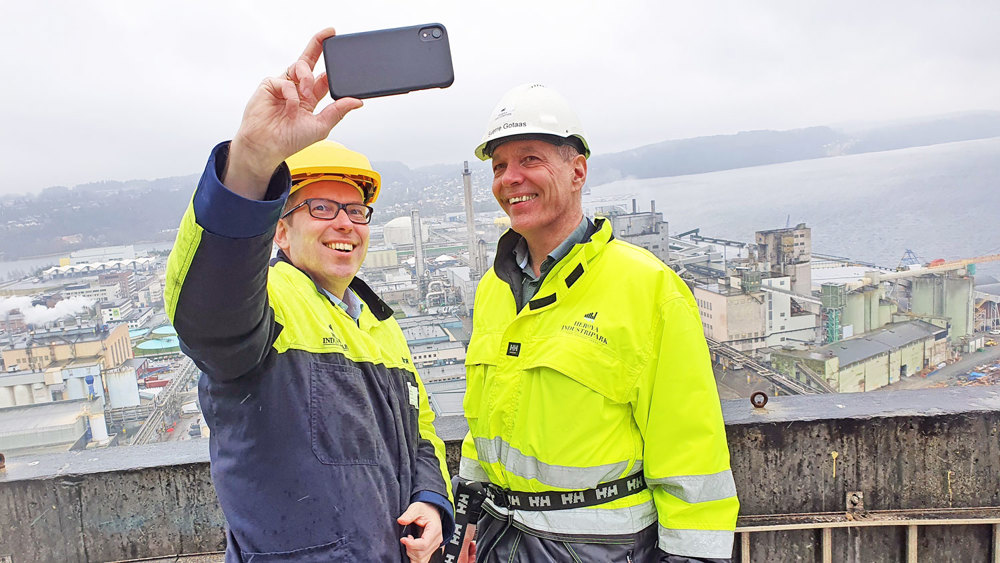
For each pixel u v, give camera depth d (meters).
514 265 1.90
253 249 0.99
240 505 1.29
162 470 2.46
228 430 1.29
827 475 2.38
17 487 2.40
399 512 1.46
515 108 1.69
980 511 2.34
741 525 2.37
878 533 2.36
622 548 1.61
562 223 1.78
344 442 1.34
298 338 1.34
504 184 1.73
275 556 1.28
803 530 2.37
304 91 0.97
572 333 1.66
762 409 2.48
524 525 1.69
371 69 1.11
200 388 1.36
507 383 1.74
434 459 1.70
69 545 2.45
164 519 2.47
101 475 2.43
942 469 2.35
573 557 1.61
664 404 1.57
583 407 1.60
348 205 1.51
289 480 1.28
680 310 1.58
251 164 0.95
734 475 2.39
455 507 1.76
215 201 0.94
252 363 1.18
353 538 1.33
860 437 2.36
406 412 1.61
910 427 2.35
